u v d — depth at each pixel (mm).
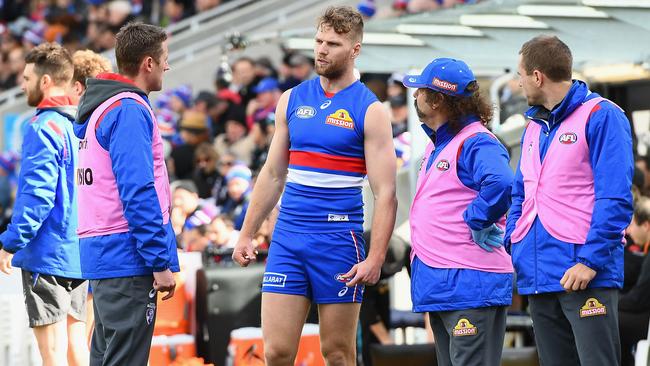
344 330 19797
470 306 18938
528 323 26719
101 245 19516
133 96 19547
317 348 25469
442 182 19250
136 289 19469
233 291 27719
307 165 19688
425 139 31234
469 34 28906
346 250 19641
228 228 31703
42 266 22250
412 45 30250
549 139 18906
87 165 19719
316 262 19594
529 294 19000
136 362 19531
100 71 23312
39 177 21859
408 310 31188
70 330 22984
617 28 26156
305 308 19922
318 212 19641
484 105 19344
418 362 25953
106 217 19531
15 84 61062
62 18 60938
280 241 19828
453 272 19062
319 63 19547
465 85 19109
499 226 19391
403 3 46219
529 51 18828
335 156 19594
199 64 54156
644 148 35062
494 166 18547
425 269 19328
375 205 19625
